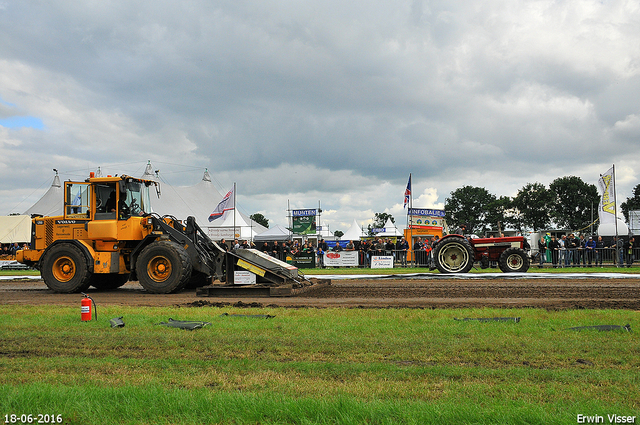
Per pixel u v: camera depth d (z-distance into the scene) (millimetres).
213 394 3854
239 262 11641
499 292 10938
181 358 5188
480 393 3902
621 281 13531
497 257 17578
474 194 80125
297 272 12156
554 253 20875
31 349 5676
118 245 12180
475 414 3332
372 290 11672
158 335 6223
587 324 6520
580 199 65125
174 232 11938
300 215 35438
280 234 35500
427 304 8875
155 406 3625
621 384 4105
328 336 6004
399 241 23906
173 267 11477
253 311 8141
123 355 5391
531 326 6410
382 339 5801
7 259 28844
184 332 6379
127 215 12180
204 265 11828
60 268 12242
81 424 3396
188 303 9469
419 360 5004
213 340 5910
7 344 5898
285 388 4098
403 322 6797
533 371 4465
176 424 3367
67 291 11969
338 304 9164
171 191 36000
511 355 5090
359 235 43344
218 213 30594
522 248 17281
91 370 4762
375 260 23188
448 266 16891
